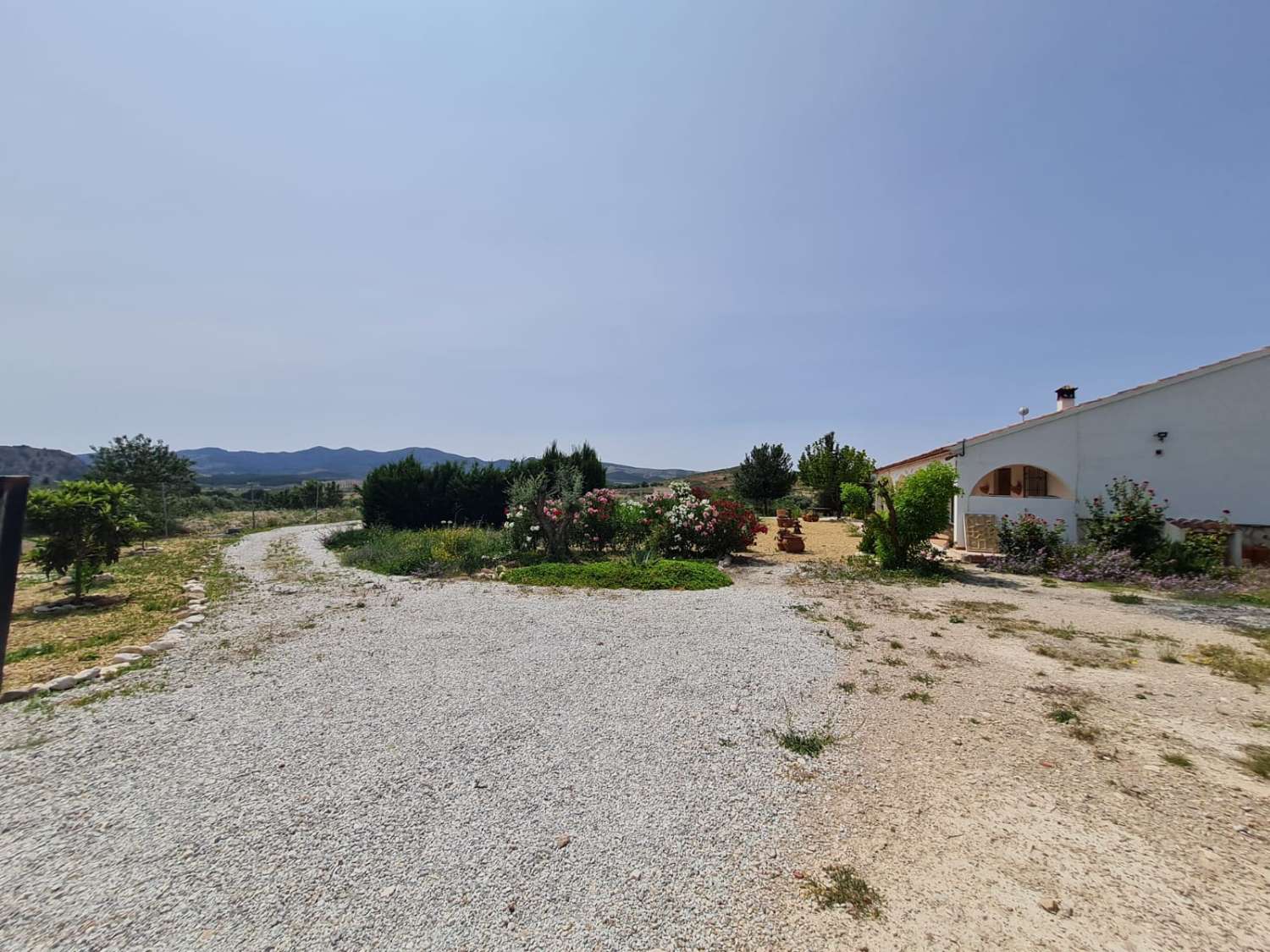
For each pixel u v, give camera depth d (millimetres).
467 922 2371
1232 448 12727
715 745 3994
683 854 2834
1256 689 5043
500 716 4449
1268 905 2482
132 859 2746
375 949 2225
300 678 5250
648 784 3469
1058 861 2797
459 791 3375
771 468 30375
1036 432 13828
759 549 14742
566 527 12336
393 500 19547
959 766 3717
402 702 4719
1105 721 4379
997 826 3082
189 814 3119
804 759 3797
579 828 3033
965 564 12172
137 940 2254
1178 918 2410
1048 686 5109
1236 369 12758
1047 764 3736
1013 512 13844
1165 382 13062
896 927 2375
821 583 10039
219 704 4637
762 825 3078
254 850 2816
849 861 2803
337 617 7473
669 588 9422
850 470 25938
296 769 3609
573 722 4352
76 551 8156
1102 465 13391
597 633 6742
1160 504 13055
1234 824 3080
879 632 6859
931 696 4875
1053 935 2320
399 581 10148
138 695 4816
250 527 22625
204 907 2438
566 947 2250
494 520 20391
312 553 14508
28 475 4797
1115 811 3219
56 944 2223
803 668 5562
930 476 11070
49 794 3305
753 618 7449
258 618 7434
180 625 6945
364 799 3283
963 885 2625
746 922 2396
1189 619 7496
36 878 2605
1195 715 4496
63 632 6730
